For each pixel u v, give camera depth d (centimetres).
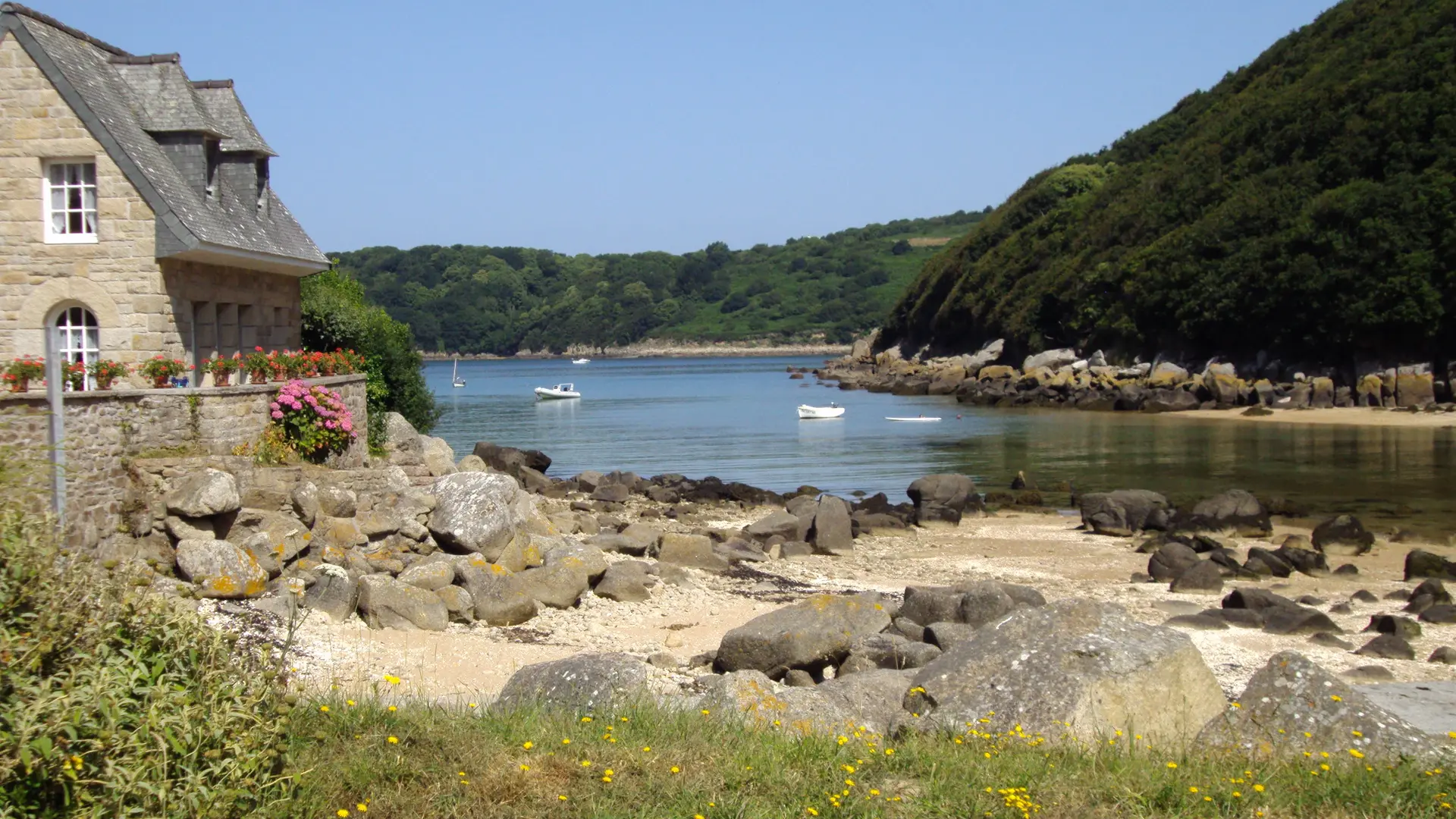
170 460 1469
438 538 1614
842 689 978
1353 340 5988
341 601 1312
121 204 1739
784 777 707
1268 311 6450
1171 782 701
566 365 17188
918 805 664
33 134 1736
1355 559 2269
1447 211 5872
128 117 1861
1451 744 785
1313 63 8362
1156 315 7288
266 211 2178
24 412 1220
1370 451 4178
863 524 2641
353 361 2127
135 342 1741
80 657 554
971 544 2486
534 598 1520
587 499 3206
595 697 898
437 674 1139
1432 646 1510
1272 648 1501
